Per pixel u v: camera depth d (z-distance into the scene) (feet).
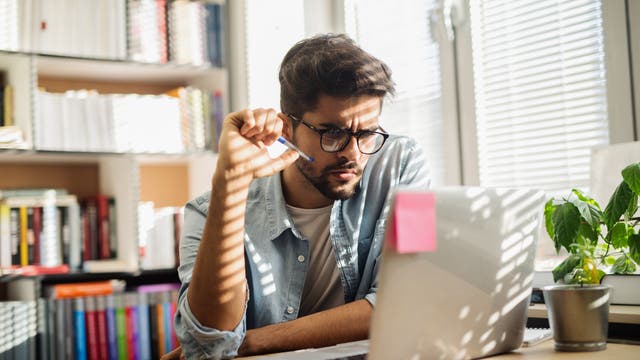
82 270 8.98
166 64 9.68
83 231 9.20
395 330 2.97
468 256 3.18
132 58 9.51
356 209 4.98
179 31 9.86
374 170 5.16
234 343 4.15
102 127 9.34
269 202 4.97
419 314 3.03
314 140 4.54
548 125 7.57
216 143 10.09
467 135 8.38
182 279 4.74
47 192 8.98
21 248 8.75
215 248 4.15
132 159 9.30
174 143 9.76
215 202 4.18
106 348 8.87
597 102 7.11
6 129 8.59
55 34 8.98
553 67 7.50
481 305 3.28
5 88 8.89
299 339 4.22
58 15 9.02
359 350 3.70
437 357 3.14
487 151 8.23
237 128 4.33
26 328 8.45
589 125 7.20
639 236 4.37
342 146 4.51
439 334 3.12
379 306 2.91
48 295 8.84
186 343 4.25
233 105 10.61
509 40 7.95
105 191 9.87
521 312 3.55
